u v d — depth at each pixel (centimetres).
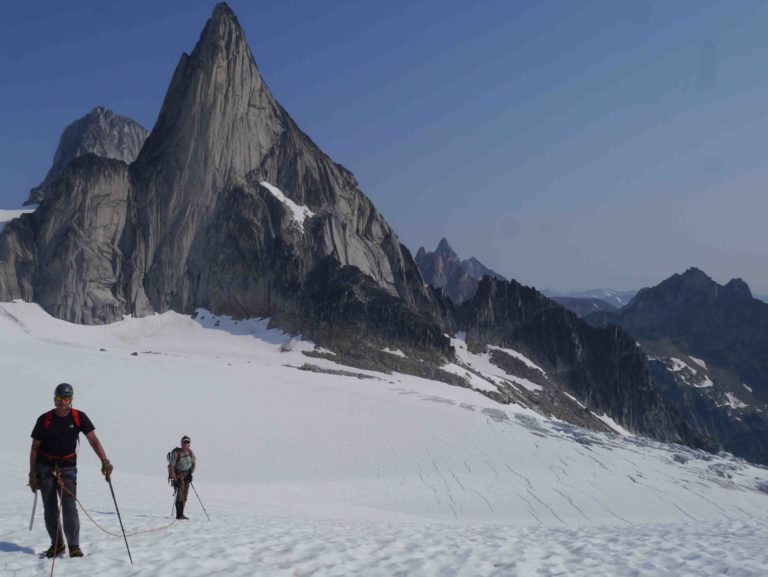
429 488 6125
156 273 15575
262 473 6175
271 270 15575
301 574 993
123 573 963
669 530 1658
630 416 17788
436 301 19175
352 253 17412
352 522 2328
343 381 10225
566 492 6288
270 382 9244
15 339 12056
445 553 1168
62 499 1037
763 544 1265
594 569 1044
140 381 8519
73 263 14625
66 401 1055
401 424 7962
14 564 983
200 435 6981
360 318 14638
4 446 5750
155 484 3744
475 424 8200
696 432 18800
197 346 14100
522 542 1341
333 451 6994
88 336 13875
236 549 1141
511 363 17062
